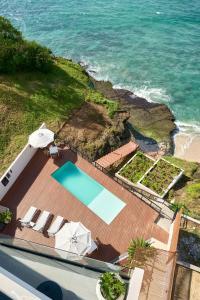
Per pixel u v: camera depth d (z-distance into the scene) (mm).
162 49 59094
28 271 17031
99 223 27391
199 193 32906
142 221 27516
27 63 46250
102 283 16594
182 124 45000
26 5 74500
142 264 20156
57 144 32688
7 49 45656
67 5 73438
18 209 28547
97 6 72312
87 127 40594
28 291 12062
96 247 24516
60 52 59844
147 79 52438
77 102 43844
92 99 44312
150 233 26719
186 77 52812
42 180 30141
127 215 27828
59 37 63906
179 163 37844
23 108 41281
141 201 28703
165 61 56219
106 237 26562
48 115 41375
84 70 52438
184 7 70625
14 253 17703
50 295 15781
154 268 20000
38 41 63125
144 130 43469
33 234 26641
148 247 22297
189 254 26812
